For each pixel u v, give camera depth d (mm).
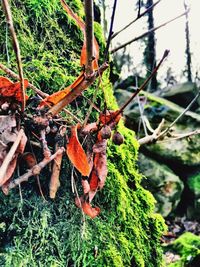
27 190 280
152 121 1143
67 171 294
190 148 1104
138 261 331
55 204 289
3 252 266
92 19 183
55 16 347
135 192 368
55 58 331
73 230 289
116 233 319
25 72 304
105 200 319
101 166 271
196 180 1097
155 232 374
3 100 234
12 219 273
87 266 289
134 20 379
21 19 324
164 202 1020
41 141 248
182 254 640
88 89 333
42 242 276
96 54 243
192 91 1464
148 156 1081
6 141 231
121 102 1249
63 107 247
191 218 1059
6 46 305
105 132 261
